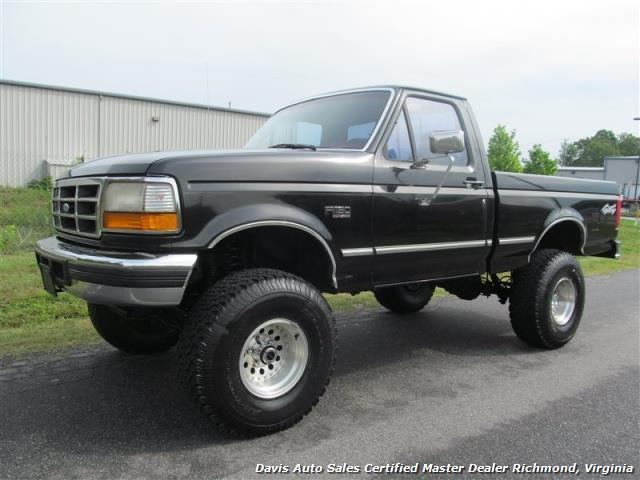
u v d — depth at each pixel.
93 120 21.67
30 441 3.03
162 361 4.36
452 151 3.72
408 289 6.29
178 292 2.86
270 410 3.10
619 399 3.88
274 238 3.67
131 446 2.99
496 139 32.72
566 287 5.22
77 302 5.73
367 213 3.66
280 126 4.63
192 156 3.02
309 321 3.22
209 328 2.91
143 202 2.84
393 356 4.82
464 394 3.93
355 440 3.16
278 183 3.24
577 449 3.12
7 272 6.70
